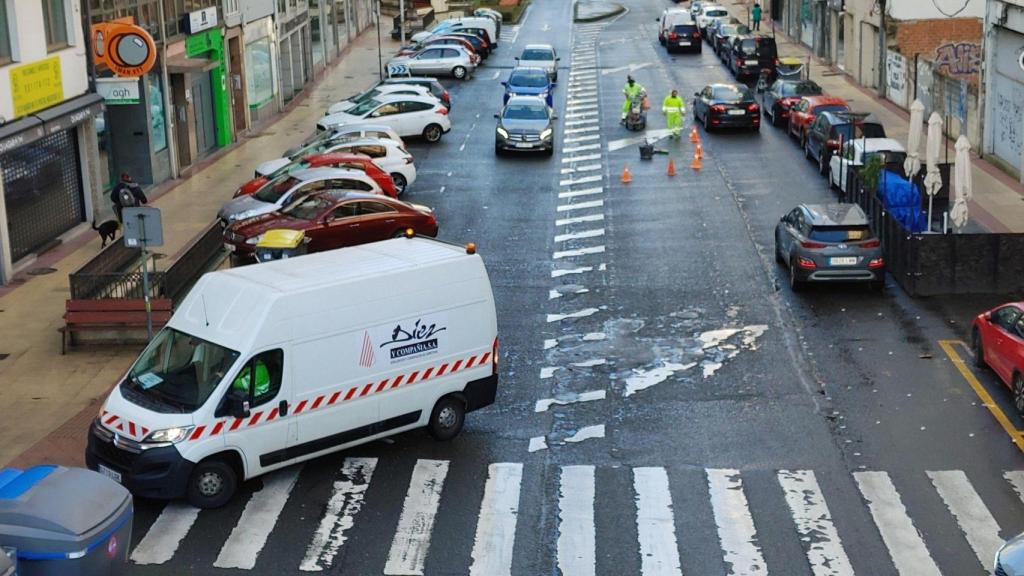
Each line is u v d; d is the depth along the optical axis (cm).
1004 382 1883
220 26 4006
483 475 1633
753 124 4131
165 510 1529
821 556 1411
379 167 3133
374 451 1711
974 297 2392
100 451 1539
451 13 8356
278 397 1557
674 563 1395
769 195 3247
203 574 1367
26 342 2141
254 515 1516
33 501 1246
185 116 3697
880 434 1758
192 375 1554
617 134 4169
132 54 2948
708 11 7238
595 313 2327
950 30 4653
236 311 1577
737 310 2336
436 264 1695
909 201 2783
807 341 2156
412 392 1683
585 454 1703
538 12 8844
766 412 1845
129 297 2159
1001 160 3512
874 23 4862
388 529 1480
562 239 2855
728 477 1625
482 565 1391
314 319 1581
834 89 5050
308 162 3056
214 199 3259
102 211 3048
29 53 2628
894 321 2259
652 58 6156
